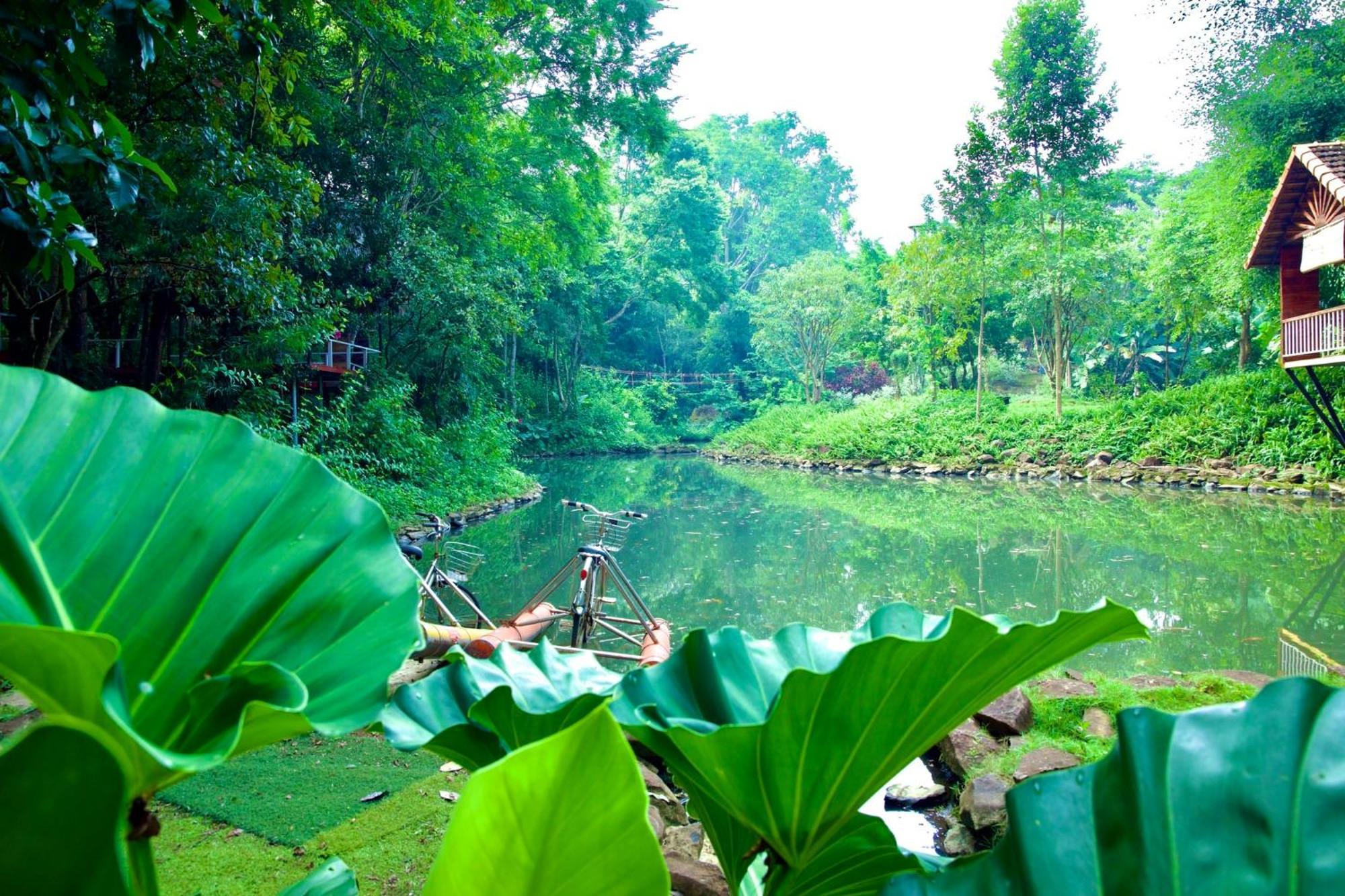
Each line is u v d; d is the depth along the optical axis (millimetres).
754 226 44875
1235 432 15938
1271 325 17094
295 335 8320
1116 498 14375
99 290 8969
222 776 2730
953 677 700
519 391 24984
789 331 30172
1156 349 28672
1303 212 12047
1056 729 3316
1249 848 547
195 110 6074
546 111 16500
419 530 9711
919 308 24125
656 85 16703
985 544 10195
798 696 681
